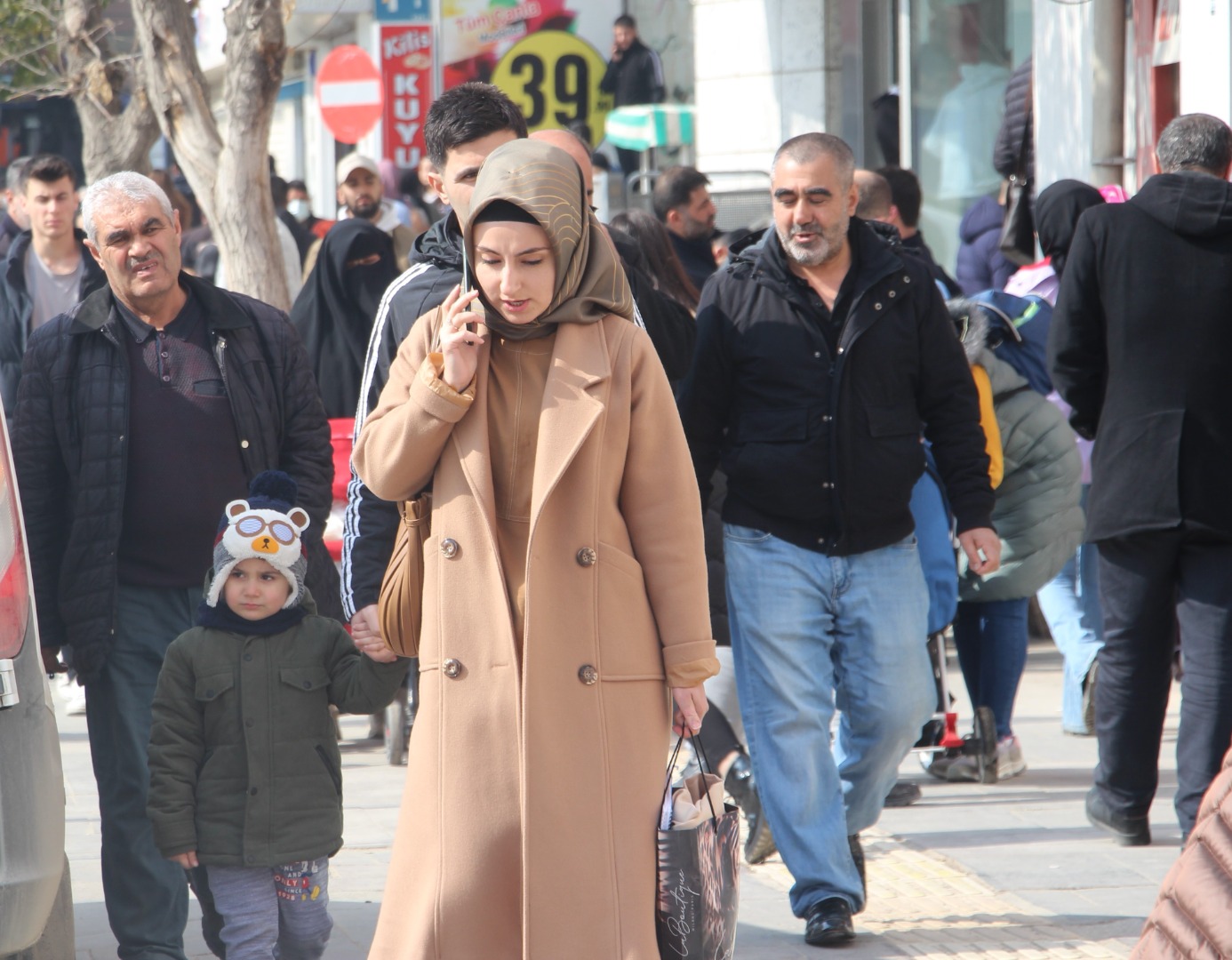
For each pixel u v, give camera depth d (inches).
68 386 643.5
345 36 2947.8
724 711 843.4
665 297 708.0
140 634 647.1
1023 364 946.7
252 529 587.8
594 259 488.4
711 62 2089.1
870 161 2025.1
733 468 684.7
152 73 1358.3
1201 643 741.9
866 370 674.2
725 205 1604.3
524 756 466.9
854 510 673.0
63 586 639.1
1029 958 654.5
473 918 474.3
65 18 1872.5
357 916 727.7
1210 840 426.9
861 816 709.9
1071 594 1082.7
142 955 639.8
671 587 488.4
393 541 567.8
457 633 481.1
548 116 2839.6
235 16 1305.4
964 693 1204.5
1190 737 745.0
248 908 593.3
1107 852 802.2
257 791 586.2
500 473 486.0
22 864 486.9
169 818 582.9
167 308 653.3
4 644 493.4
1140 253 741.9
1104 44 1423.5
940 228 1854.1
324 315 1124.5
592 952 467.5
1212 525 732.7
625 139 2230.6
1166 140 755.4
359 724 1182.3
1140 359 742.5
